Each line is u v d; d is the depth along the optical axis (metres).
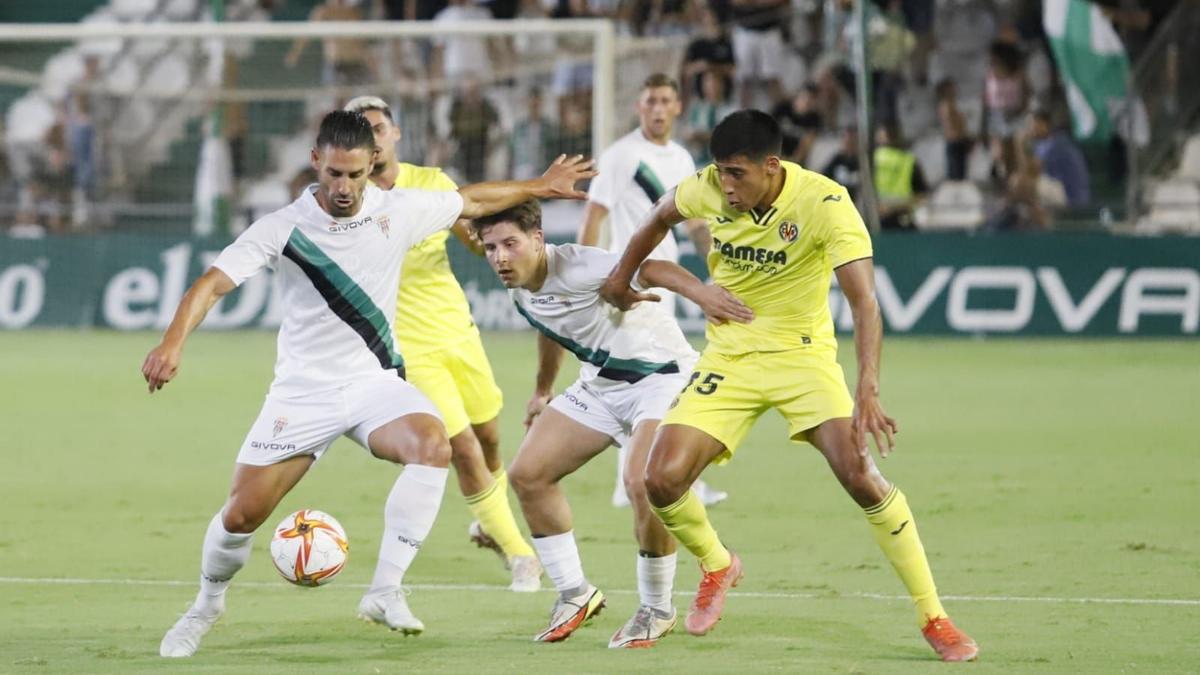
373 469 34.19
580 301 19.95
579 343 20.30
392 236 19.06
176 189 71.94
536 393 22.23
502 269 19.73
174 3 79.00
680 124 65.44
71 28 53.38
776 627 19.91
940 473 32.53
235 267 18.39
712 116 65.19
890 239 59.06
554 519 19.66
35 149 71.31
